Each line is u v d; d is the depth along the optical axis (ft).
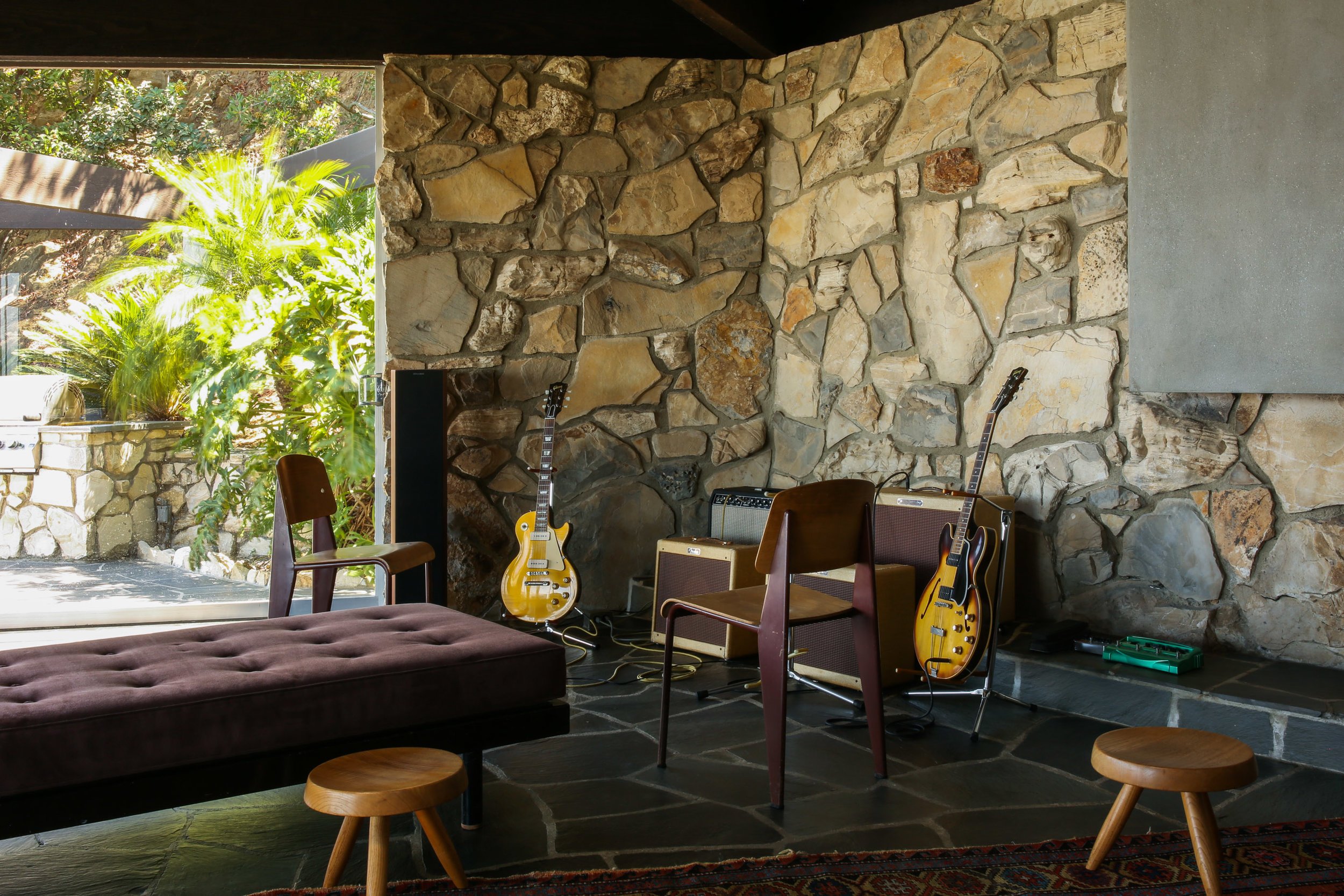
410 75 13.93
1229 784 5.78
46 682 6.42
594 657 12.59
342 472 14.65
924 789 8.31
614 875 6.78
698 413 14.93
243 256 14.53
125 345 14.28
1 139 13.88
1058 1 11.62
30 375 14.08
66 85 14.06
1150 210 10.54
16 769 5.64
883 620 10.95
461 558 14.24
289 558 10.34
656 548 14.92
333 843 7.41
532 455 14.48
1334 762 8.47
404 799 5.51
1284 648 10.16
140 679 6.57
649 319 14.74
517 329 14.37
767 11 14.01
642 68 14.51
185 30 13.44
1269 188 9.65
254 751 6.33
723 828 7.56
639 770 8.79
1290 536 10.05
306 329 14.65
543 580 13.08
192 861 7.12
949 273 12.79
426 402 13.23
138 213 14.33
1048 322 11.86
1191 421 10.73
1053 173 11.73
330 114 14.48
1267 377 9.75
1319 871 6.74
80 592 14.11
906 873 6.81
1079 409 11.62
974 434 12.66
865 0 13.67
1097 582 11.53
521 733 7.37
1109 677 9.93
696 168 14.73
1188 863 6.91
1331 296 9.30
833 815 7.80
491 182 14.19
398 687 6.82
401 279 14.02
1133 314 10.75
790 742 9.48
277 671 6.64
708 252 14.83
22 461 13.91
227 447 14.49
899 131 13.26
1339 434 9.65
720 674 11.80
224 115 14.40
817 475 14.42
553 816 7.80
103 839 7.48
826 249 14.17
